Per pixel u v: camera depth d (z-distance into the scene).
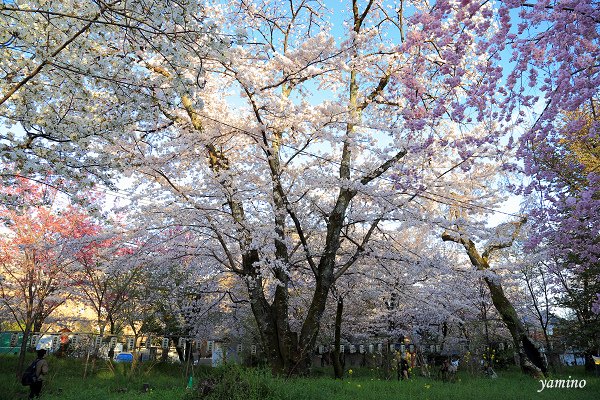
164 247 12.39
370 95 12.87
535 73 6.21
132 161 10.59
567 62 5.81
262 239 11.02
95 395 9.38
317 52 10.56
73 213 13.56
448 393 8.68
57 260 13.45
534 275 19.38
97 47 6.92
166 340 15.23
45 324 18.55
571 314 20.09
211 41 6.03
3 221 8.05
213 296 15.83
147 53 7.34
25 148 7.04
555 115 6.28
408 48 7.73
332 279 11.77
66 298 15.55
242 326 16.92
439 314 14.70
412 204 11.80
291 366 10.76
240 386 7.47
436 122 8.13
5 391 10.10
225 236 12.18
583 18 5.34
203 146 11.39
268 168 11.61
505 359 20.27
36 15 6.36
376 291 14.30
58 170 7.21
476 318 18.06
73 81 6.74
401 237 15.71
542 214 8.48
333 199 14.38
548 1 5.46
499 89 6.70
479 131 11.11
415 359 17.20
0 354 16.20
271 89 10.85
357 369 19.08
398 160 11.62
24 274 13.61
